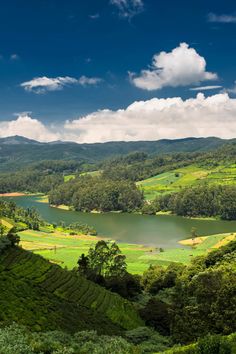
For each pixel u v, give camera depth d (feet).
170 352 115.75
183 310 179.93
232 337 118.01
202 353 112.57
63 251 608.60
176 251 590.96
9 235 284.00
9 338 114.42
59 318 197.67
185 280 297.53
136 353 125.29
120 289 313.94
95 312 232.94
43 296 219.61
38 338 123.75
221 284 179.11
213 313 163.02
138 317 247.91
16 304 191.42
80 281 267.59
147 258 543.39
